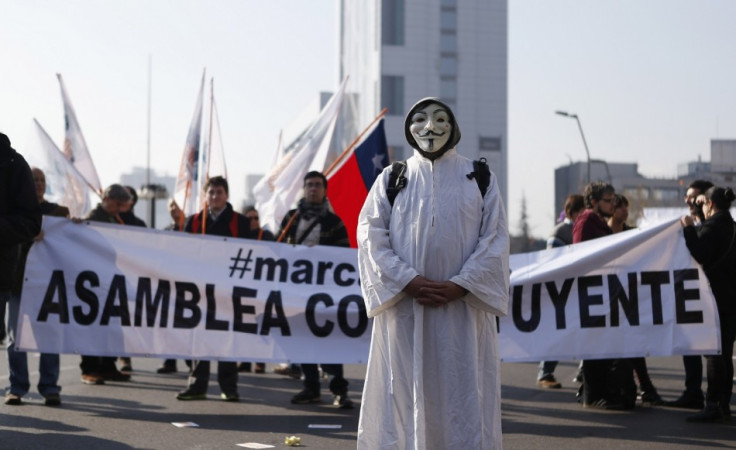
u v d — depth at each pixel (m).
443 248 5.09
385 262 5.10
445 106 5.21
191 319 8.94
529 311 8.77
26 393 9.07
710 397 8.19
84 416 8.24
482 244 5.09
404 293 5.09
